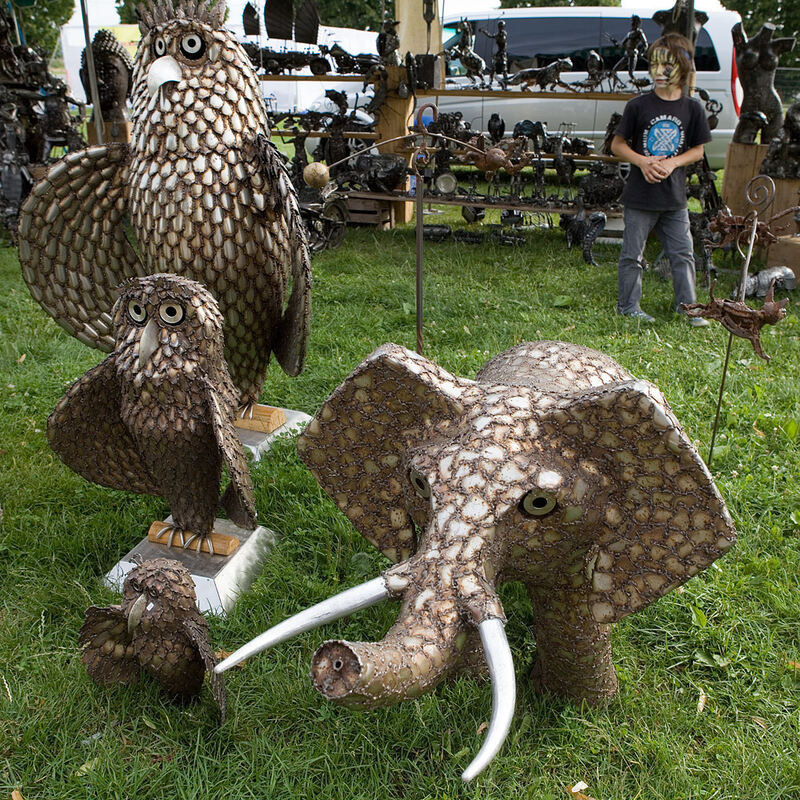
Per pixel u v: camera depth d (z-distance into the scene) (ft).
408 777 7.91
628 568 6.83
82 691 8.70
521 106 43.37
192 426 9.34
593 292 23.07
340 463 7.36
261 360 12.41
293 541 11.40
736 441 13.97
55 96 30.42
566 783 7.82
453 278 24.39
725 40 41.96
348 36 50.96
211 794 7.63
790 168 25.25
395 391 6.93
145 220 10.84
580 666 8.05
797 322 20.21
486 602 5.70
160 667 8.14
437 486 6.32
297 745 8.15
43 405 15.49
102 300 11.75
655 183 19.62
